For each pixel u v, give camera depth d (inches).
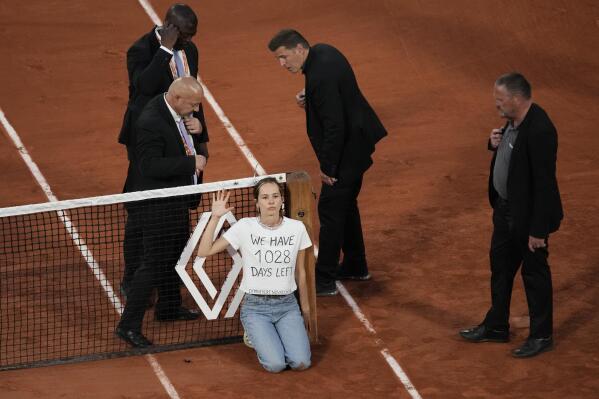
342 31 2664.9
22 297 1524.4
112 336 1424.7
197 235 1370.6
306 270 1370.6
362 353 1368.1
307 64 1451.8
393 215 1806.1
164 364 1348.4
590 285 1544.0
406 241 1707.7
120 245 1675.7
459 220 1779.0
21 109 2297.0
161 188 1385.3
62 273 1595.7
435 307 1493.6
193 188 1338.6
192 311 1485.0
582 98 2338.8
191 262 1611.7
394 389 1279.5
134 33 2674.7
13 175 2006.6
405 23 2687.0
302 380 1301.7
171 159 1368.1
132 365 1347.2
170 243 1406.3
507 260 1352.1
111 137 2174.0
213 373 1323.8
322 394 1269.7
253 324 1333.7
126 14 2763.3
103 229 1733.5
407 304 1504.7
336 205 1501.0
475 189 1903.3
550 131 1248.2
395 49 2568.9
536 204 1264.8
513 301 1503.4
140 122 1376.7
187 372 1327.5
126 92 2385.6
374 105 2306.8
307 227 1358.3
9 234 1718.8
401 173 1982.0
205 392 1277.1
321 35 2647.6
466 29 2652.6
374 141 1503.4
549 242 1684.3
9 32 2650.1
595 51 2556.6
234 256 1376.7
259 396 1266.0
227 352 1380.4
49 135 2182.6
